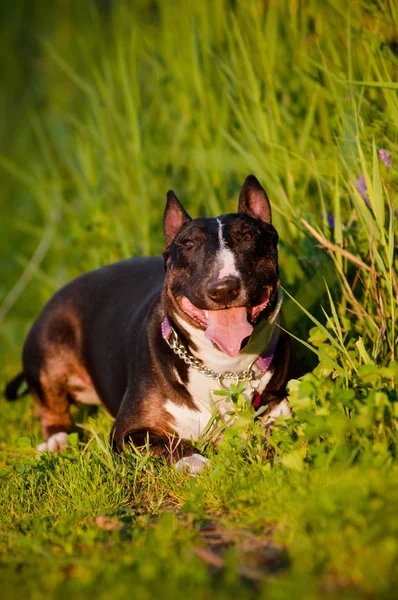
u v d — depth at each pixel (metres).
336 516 4.22
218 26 10.00
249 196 6.42
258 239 6.07
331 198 7.43
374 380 5.35
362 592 3.66
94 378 7.72
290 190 7.58
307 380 5.31
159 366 6.49
